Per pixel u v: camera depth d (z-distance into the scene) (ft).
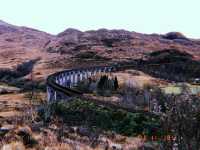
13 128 54.60
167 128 43.04
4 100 383.86
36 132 60.23
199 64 628.69
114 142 85.46
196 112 41.34
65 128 90.79
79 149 55.01
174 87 371.97
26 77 614.75
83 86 446.60
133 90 376.89
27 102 349.61
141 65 640.58
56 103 200.54
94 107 177.78
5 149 44.52
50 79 402.31
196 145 40.57
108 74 533.55
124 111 158.92
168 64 626.64
